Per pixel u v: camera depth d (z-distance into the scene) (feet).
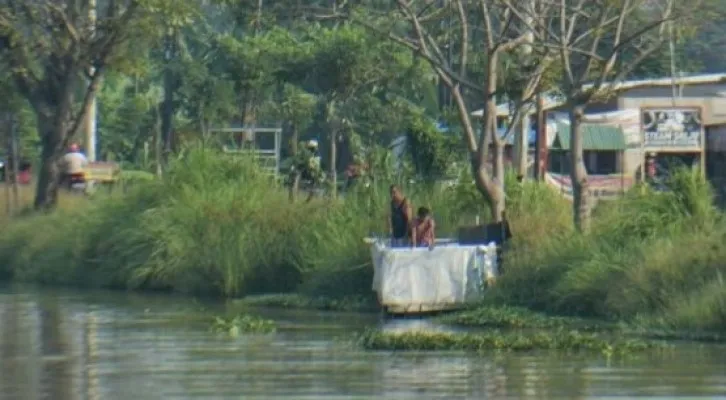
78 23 460.55
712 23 364.38
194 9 450.30
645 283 285.02
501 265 315.78
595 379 216.13
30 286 404.36
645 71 431.84
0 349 258.57
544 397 200.64
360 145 568.82
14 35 445.78
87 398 204.64
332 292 339.98
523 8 332.60
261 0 328.08
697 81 466.70
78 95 650.43
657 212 316.19
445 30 368.27
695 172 324.39
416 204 362.33
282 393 205.46
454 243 328.49
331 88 586.45
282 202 377.71
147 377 222.69
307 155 419.13
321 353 249.34
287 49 606.55
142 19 451.12
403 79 577.02
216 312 323.37
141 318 310.45
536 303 306.35
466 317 296.10
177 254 376.68
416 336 258.57
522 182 364.79
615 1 316.81
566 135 485.15
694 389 206.80
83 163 513.86
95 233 406.62
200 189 397.60
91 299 358.23
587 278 296.71
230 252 364.38
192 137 572.10
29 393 209.56
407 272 310.65
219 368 231.50
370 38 514.27
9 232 445.78
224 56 632.38
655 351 247.09
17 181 498.69
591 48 332.39
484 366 230.89
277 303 340.59
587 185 326.24
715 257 281.54
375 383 213.66
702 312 267.80
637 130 490.90
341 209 361.92
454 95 331.36
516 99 338.54
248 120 633.61
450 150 420.77
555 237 318.24
